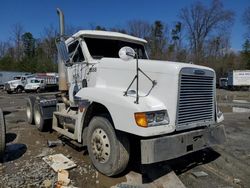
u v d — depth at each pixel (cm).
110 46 620
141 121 397
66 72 668
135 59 488
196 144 455
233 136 803
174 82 423
